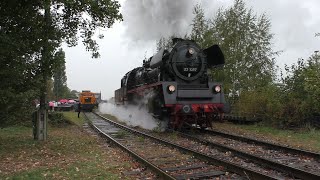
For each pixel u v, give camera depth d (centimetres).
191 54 1675
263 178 726
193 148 1220
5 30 1184
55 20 1302
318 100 1723
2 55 1127
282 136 1552
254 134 1639
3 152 1141
